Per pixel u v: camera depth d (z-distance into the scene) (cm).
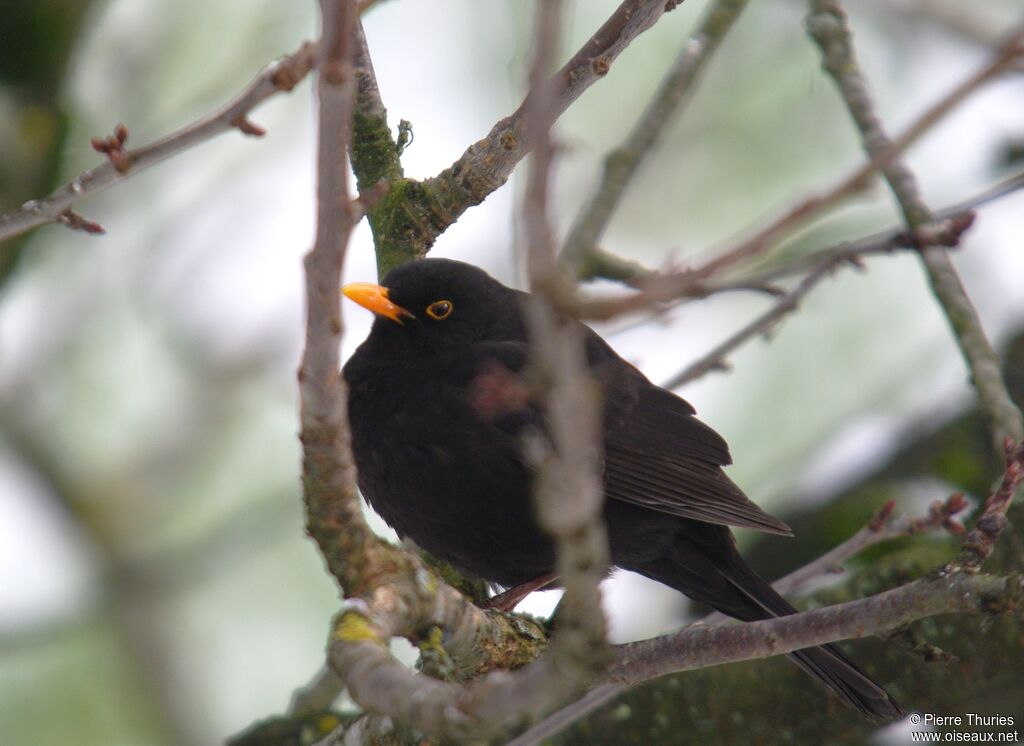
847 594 922
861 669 793
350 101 484
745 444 1377
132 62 1425
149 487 1462
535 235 388
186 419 1488
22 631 1336
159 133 1446
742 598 896
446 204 929
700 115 1441
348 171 496
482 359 898
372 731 700
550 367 397
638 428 915
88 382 1485
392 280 918
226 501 1469
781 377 1397
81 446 1469
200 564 1388
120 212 1500
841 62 1038
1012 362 1060
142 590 1377
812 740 879
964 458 1070
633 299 393
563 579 430
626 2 768
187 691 1366
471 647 646
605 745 881
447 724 452
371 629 522
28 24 1135
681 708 884
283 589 1411
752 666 894
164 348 1509
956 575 557
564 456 407
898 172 947
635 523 893
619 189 1041
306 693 990
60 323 1484
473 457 865
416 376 896
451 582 934
